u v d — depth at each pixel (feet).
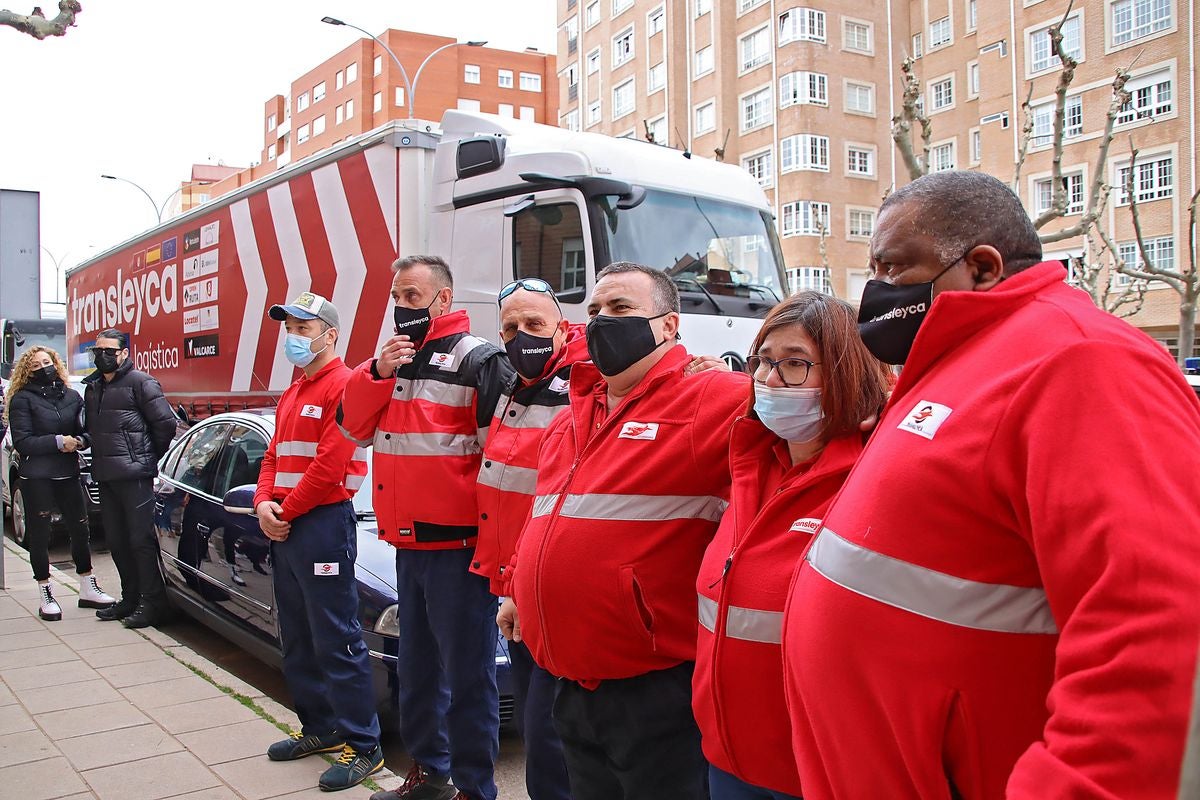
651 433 8.40
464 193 24.84
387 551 16.38
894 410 5.54
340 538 13.80
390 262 25.88
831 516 5.74
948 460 4.91
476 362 12.07
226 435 21.22
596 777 8.89
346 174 27.58
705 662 7.37
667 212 23.75
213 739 15.29
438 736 12.70
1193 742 2.94
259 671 20.40
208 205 36.58
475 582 11.98
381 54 211.20
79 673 18.76
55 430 23.53
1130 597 4.01
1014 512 4.75
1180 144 80.59
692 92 126.31
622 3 138.51
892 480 5.17
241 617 18.62
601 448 8.68
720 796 7.42
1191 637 3.85
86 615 23.63
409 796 12.67
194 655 20.10
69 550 34.14
